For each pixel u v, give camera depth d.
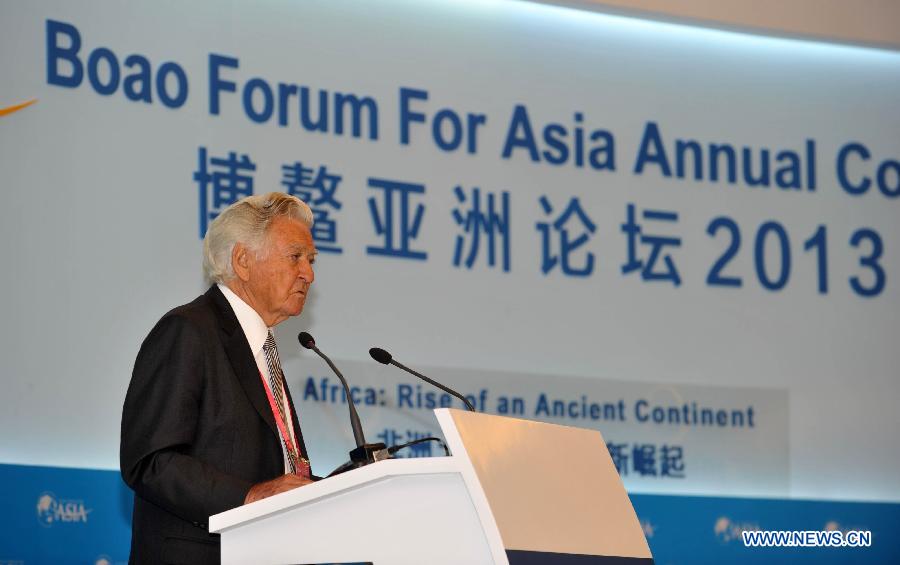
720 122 9.14
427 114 8.26
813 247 9.21
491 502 3.02
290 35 7.91
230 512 3.13
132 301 7.18
